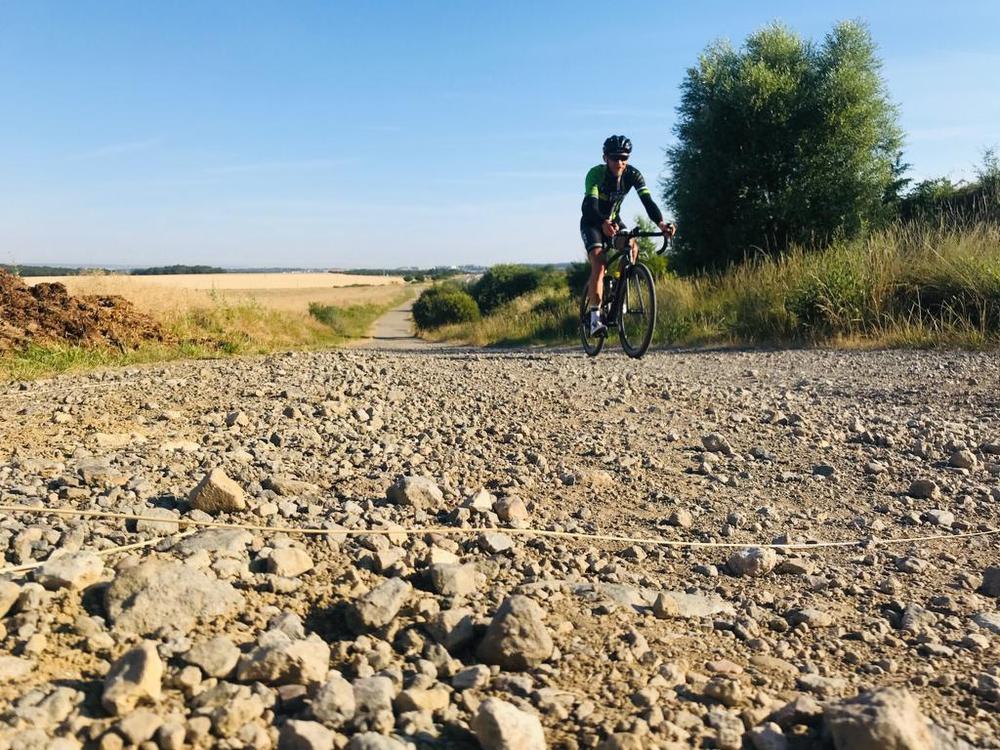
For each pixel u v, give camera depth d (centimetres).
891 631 247
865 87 1930
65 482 330
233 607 215
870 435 504
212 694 172
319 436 462
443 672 197
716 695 190
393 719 168
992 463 447
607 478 408
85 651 188
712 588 279
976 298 1069
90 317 1098
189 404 544
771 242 1953
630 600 251
